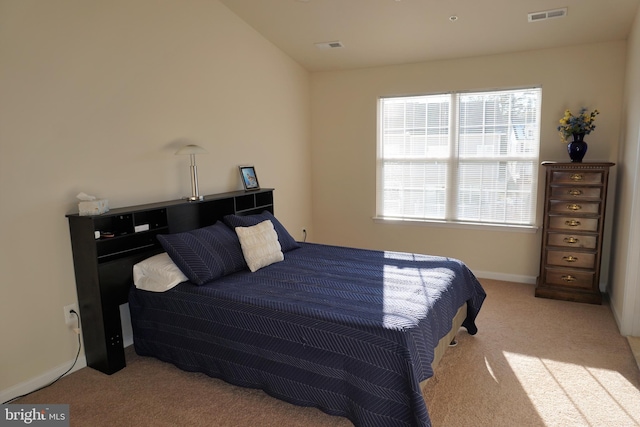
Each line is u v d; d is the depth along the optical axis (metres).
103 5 2.77
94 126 2.76
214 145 3.75
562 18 3.44
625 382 2.46
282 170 4.71
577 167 3.62
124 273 2.76
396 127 4.80
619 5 3.16
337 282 2.69
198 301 2.53
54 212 2.56
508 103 4.25
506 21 3.55
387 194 4.95
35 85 2.43
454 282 2.77
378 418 1.94
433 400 2.31
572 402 2.28
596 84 3.84
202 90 3.59
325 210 5.27
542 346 2.93
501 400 2.30
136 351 2.87
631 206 3.02
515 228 4.30
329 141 5.12
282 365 2.25
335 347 2.07
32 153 2.43
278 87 4.55
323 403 2.13
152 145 3.18
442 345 2.52
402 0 3.36
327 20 3.80
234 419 2.19
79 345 2.72
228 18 3.81
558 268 3.81
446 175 4.61
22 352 2.44
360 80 4.85
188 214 3.32
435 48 4.16
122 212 2.68
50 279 2.55
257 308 2.32
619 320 3.18
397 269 2.95
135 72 3.01
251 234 3.12
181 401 2.35
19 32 2.33
